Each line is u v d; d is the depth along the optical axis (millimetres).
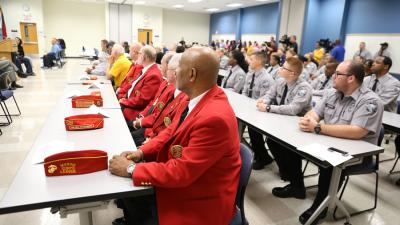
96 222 1973
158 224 1213
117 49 4270
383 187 2689
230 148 1178
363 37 8617
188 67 1263
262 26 13859
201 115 1173
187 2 13703
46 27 15406
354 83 1996
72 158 1184
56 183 1121
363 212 2244
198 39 19094
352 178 2855
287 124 2250
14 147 3221
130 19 16109
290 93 2688
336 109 2148
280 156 2402
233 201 1263
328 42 8734
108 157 1391
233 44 13609
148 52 3043
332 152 1665
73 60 14602
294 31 10672
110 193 1064
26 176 1173
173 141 1283
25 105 5090
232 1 12750
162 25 17234
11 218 1998
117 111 2299
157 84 2928
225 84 4258
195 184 1190
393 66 7746
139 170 1134
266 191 2510
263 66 3686
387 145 3906
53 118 2023
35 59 14109
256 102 3062
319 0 10016
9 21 13844
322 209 1899
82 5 15766
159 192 1199
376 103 1917
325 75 4570
